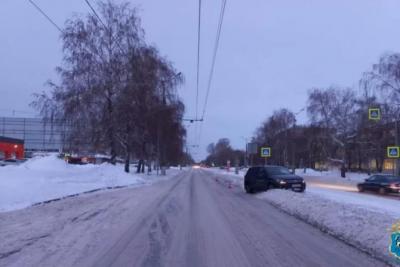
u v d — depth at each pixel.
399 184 31.34
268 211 18.47
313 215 15.50
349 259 9.26
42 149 139.12
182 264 8.77
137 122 44.81
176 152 73.19
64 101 40.62
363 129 66.81
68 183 29.86
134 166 95.88
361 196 27.62
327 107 71.88
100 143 42.88
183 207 19.77
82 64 41.06
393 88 52.34
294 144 94.75
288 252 9.95
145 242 11.03
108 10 42.94
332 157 74.44
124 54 42.91
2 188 20.80
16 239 11.22
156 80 45.94
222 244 10.88
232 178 55.91
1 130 140.38
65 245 10.49
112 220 15.00
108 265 8.62
